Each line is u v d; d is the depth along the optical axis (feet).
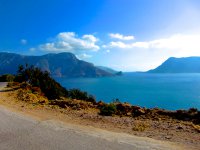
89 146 24.82
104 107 44.93
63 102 54.60
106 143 25.64
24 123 36.22
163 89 543.80
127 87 609.01
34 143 26.50
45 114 43.98
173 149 23.53
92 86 637.30
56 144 25.88
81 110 48.60
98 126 34.71
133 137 27.99
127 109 45.96
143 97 372.79
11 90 89.97
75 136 28.60
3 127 34.01
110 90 506.89
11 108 51.24
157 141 26.40
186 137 28.45
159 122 37.11
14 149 24.82
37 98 67.67
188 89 541.34
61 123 35.78
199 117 39.45
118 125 35.45
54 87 90.07
